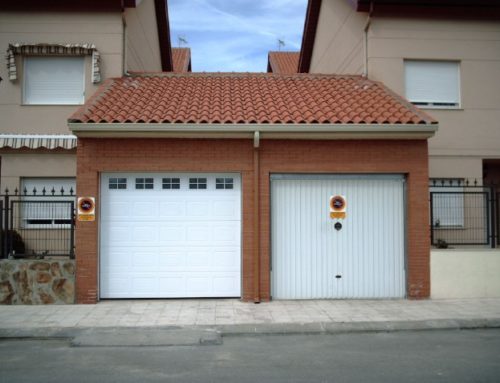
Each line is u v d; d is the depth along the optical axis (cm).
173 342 766
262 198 1030
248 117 1022
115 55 1330
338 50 1608
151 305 987
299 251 1050
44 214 1138
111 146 1016
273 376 616
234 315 916
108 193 1033
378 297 1058
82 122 977
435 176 1333
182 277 1034
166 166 1019
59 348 748
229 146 1029
